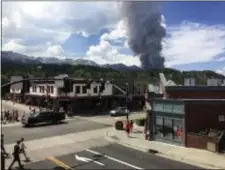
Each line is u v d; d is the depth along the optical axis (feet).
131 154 84.02
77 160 77.71
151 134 103.55
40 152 87.76
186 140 90.68
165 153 83.82
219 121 92.32
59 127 139.54
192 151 84.58
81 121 162.81
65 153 86.12
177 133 94.27
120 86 245.04
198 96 106.42
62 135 117.08
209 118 91.81
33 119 142.92
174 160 76.79
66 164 73.97
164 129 99.14
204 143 85.97
